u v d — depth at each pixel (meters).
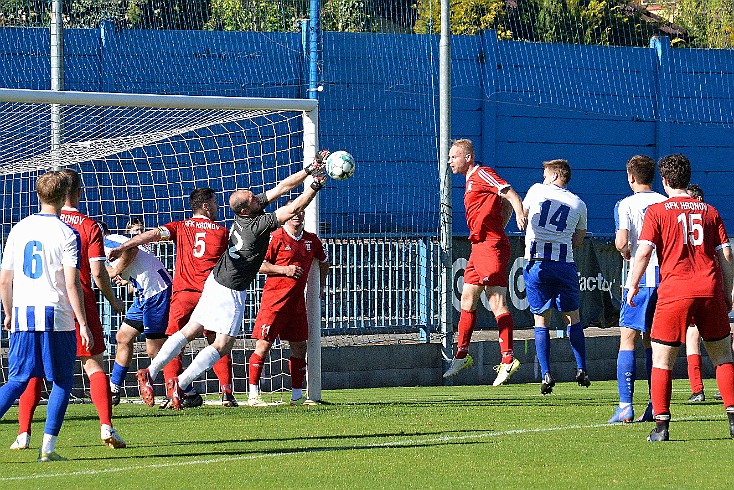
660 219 21.03
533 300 31.92
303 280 30.12
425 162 44.44
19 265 18.91
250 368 30.27
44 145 36.81
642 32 51.69
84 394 32.91
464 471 17.41
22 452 20.34
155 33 43.47
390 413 27.00
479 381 39.41
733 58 52.12
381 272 38.78
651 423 24.22
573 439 21.34
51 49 36.47
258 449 20.44
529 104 49.66
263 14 44.94
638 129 51.78
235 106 30.22
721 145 52.75
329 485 16.12
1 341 32.94
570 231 31.52
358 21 45.72
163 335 30.25
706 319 21.00
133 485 16.23
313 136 31.02
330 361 37.28
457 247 39.84
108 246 29.22
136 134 40.88
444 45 38.34
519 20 49.97
